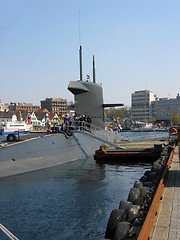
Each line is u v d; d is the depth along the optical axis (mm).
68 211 11336
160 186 9141
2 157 16984
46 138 21141
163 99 173625
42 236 9094
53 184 15633
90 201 12672
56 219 10516
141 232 5406
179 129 11789
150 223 6219
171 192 9953
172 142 28531
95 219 10516
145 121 145875
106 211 11383
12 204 12148
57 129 23891
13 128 66438
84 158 25547
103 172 19312
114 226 7660
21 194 13586
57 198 13055
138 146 29594
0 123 108188
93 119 28500
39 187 14938
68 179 16969
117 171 19797
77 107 26781
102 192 14164
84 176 17969
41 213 11102
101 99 30031
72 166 21453
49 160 20984
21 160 18359
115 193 13984
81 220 10383
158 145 25188
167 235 6211
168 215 7539
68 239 8898
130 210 7590
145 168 21000
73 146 24578
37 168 19453
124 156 24578
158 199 8266
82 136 26328
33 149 19578
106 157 24516
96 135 28656
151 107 168875
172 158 17984
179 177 12477
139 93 173500
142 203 8484
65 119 25000
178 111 156750
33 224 10008
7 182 15852
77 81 26797
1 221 10320
